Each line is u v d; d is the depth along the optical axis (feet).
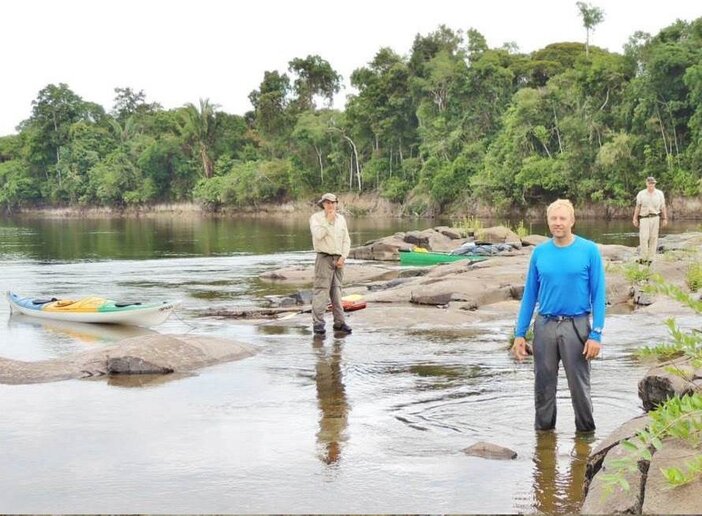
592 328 19.95
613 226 154.20
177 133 363.56
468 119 251.80
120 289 57.31
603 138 207.41
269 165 305.32
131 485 16.80
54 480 17.15
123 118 431.02
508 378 26.50
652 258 56.65
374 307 44.21
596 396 23.62
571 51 285.43
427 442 19.61
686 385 19.47
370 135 284.41
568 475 17.02
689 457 13.89
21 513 15.31
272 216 287.69
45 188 385.29
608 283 46.24
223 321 41.22
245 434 20.45
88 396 24.71
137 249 110.11
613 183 198.59
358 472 17.43
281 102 325.21
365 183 282.97
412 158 264.11
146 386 25.99
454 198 240.12
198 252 101.96
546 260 20.42
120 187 360.69
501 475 17.07
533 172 210.59
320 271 36.11
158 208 354.74
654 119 196.34
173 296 52.65
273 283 60.90
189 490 16.47
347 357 30.48
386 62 281.13
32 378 27.04
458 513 14.98
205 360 29.25
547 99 222.48
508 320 39.63
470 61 269.85
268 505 15.57
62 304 43.39
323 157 299.99
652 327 36.04
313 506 15.48
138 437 20.26
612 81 208.95
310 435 20.31
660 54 193.57
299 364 29.30
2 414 22.62
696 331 17.21
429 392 24.70
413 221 212.23
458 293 44.80
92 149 381.81
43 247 118.62
